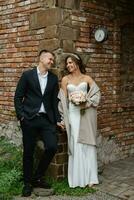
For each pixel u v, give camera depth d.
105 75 6.17
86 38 5.75
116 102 6.41
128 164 6.38
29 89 4.94
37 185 5.12
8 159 5.69
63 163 5.44
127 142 6.77
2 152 5.95
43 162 4.99
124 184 5.38
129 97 6.76
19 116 4.88
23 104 4.98
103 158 6.29
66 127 5.24
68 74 5.42
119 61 6.41
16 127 6.20
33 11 5.68
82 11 5.67
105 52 6.13
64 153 5.45
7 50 6.24
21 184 5.16
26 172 4.96
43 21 5.47
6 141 6.32
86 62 5.77
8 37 6.19
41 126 4.96
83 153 5.30
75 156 5.24
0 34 6.35
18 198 4.82
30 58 5.79
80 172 5.25
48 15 5.38
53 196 4.93
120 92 6.54
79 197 4.91
